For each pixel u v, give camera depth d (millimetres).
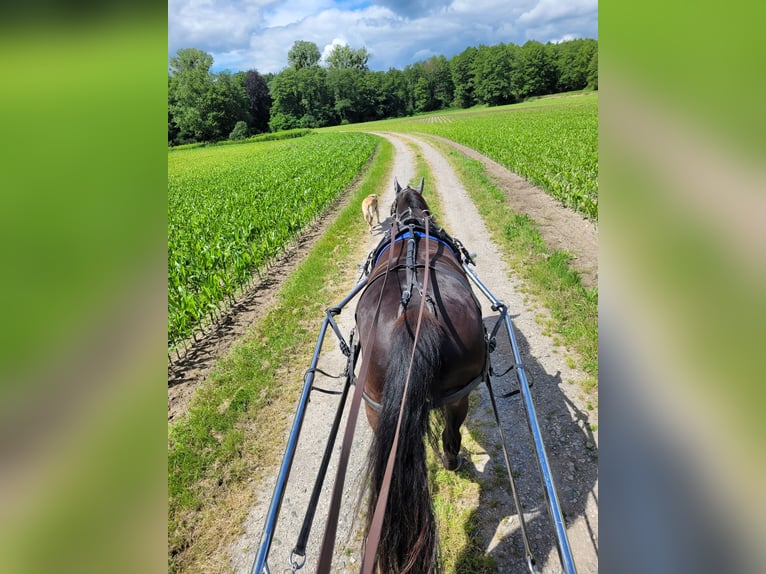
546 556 2873
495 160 19594
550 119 41844
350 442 1869
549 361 4719
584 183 11211
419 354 2203
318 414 4352
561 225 9359
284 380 4945
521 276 6812
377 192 14859
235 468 3773
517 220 9508
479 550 2955
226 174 25766
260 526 3293
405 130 49438
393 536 2018
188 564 3062
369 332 2576
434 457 3633
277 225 10227
